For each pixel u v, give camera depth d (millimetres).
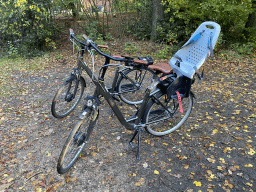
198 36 2473
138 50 7227
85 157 2734
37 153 2816
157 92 2725
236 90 4461
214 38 2234
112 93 3463
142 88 4551
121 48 7613
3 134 3184
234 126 3275
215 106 3869
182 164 2605
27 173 2504
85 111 2246
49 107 3934
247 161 2609
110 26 9031
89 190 2285
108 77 5312
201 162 2629
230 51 6789
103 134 3170
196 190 2252
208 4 5984
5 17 6410
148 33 8422
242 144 2896
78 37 7203
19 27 6727
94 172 2512
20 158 2730
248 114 3561
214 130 3199
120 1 8023
